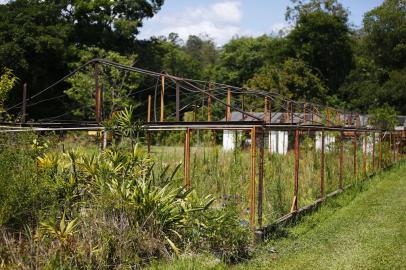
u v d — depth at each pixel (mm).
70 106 30641
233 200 8703
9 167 5828
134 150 6973
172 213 6387
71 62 31281
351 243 7723
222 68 51625
